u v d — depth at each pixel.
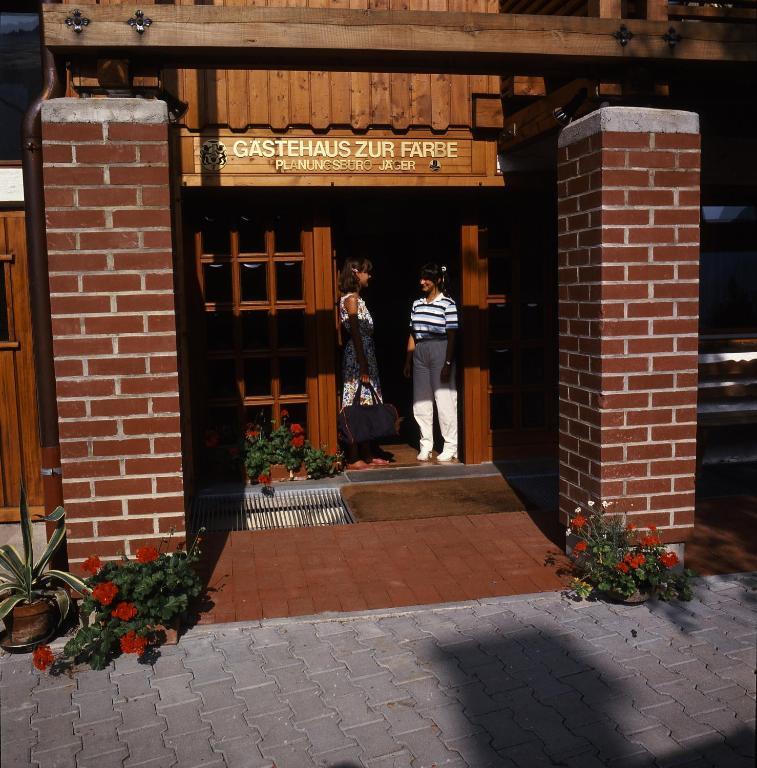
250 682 3.99
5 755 3.45
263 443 7.44
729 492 6.95
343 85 6.93
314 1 6.79
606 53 4.79
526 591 4.98
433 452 8.59
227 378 7.55
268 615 4.71
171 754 3.44
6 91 5.71
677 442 5.02
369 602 4.86
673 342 4.97
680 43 4.87
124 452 4.50
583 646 4.28
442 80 7.09
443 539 5.90
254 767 3.34
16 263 5.57
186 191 6.98
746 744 3.42
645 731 3.53
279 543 5.89
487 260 7.84
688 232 4.93
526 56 4.74
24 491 4.46
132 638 4.09
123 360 4.46
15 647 4.30
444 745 3.46
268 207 7.45
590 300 4.98
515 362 7.98
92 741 3.54
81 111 4.34
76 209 4.38
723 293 8.00
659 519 5.04
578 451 5.22
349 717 3.67
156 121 4.39
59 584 4.69
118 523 4.52
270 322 7.55
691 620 4.55
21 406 5.62
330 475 7.60
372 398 7.62
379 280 9.96
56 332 4.41
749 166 7.54
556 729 3.55
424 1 7.06
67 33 4.32
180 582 4.36
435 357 7.89
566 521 5.44
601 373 4.89
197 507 6.84
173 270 4.55
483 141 7.23
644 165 4.84
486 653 4.23
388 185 7.08
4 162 5.52
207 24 4.39
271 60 4.71
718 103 6.56
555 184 7.36
